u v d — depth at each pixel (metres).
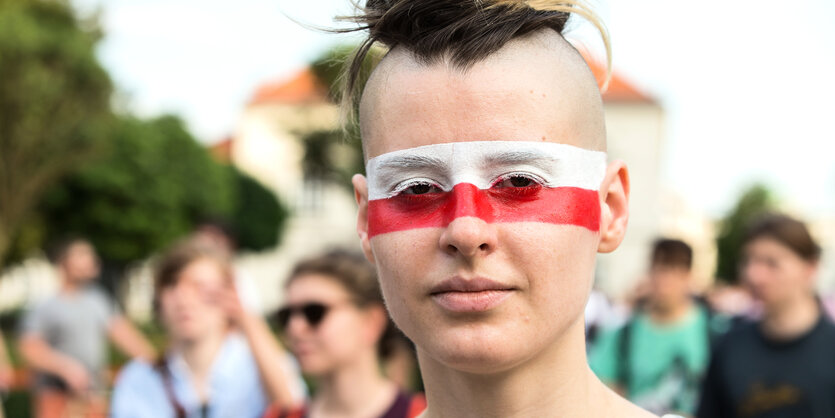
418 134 1.30
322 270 3.04
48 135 22.78
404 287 1.31
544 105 1.30
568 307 1.29
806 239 3.54
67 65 22.55
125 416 3.59
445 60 1.31
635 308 5.13
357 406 2.97
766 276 3.53
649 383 4.65
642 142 38.28
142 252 27.69
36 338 6.43
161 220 27.72
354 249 3.30
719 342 3.79
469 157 1.27
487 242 1.24
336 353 2.98
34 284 33.41
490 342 1.24
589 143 1.37
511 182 1.28
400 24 1.39
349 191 32.69
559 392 1.34
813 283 3.60
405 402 2.96
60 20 23.88
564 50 1.38
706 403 3.77
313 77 26.80
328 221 41.56
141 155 27.20
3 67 21.53
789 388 3.46
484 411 1.33
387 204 1.34
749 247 3.70
